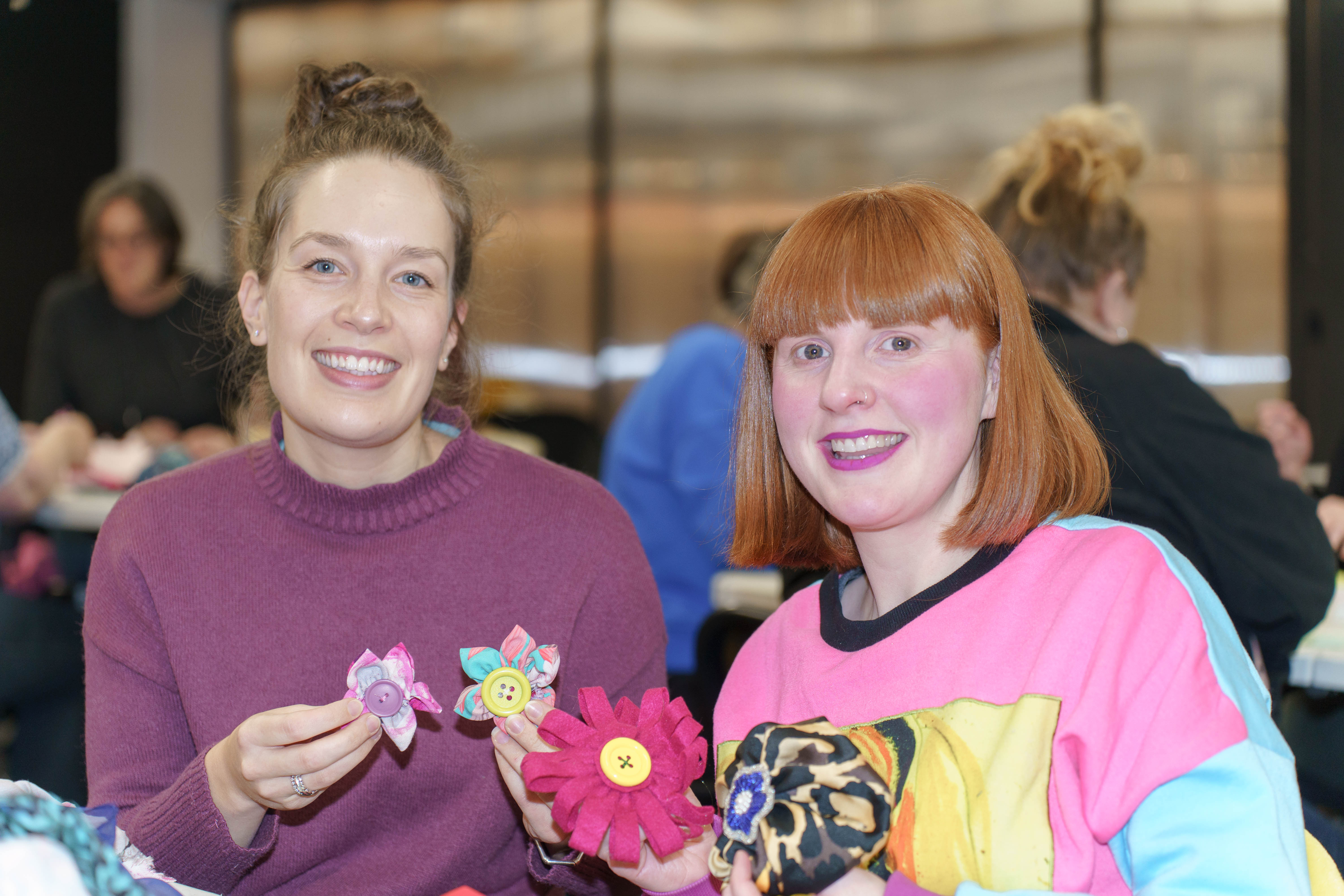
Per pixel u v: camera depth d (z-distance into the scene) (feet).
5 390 18.21
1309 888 2.73
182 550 3.92
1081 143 5.64
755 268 4.38
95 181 19.20
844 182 17.92
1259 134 14.53
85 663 4.22
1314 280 14.23
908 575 3.49
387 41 20.29
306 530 3.96
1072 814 2.88
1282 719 6.01
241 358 4.59
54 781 9.01
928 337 3.23
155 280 11.01
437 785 3.88
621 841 2.90
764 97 18.26
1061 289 5.53
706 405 7.62
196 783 3.39
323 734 3.24
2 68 18.03
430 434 4.44
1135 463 4.92
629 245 19.22
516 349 19.65
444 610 3.96
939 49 17.03
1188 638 2.96
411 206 3.81
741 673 3.80
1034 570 3.27
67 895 2.22
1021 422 3.28
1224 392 14.98
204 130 20.76
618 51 18.94
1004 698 3.10
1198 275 15.02
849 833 2.74
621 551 4.26
